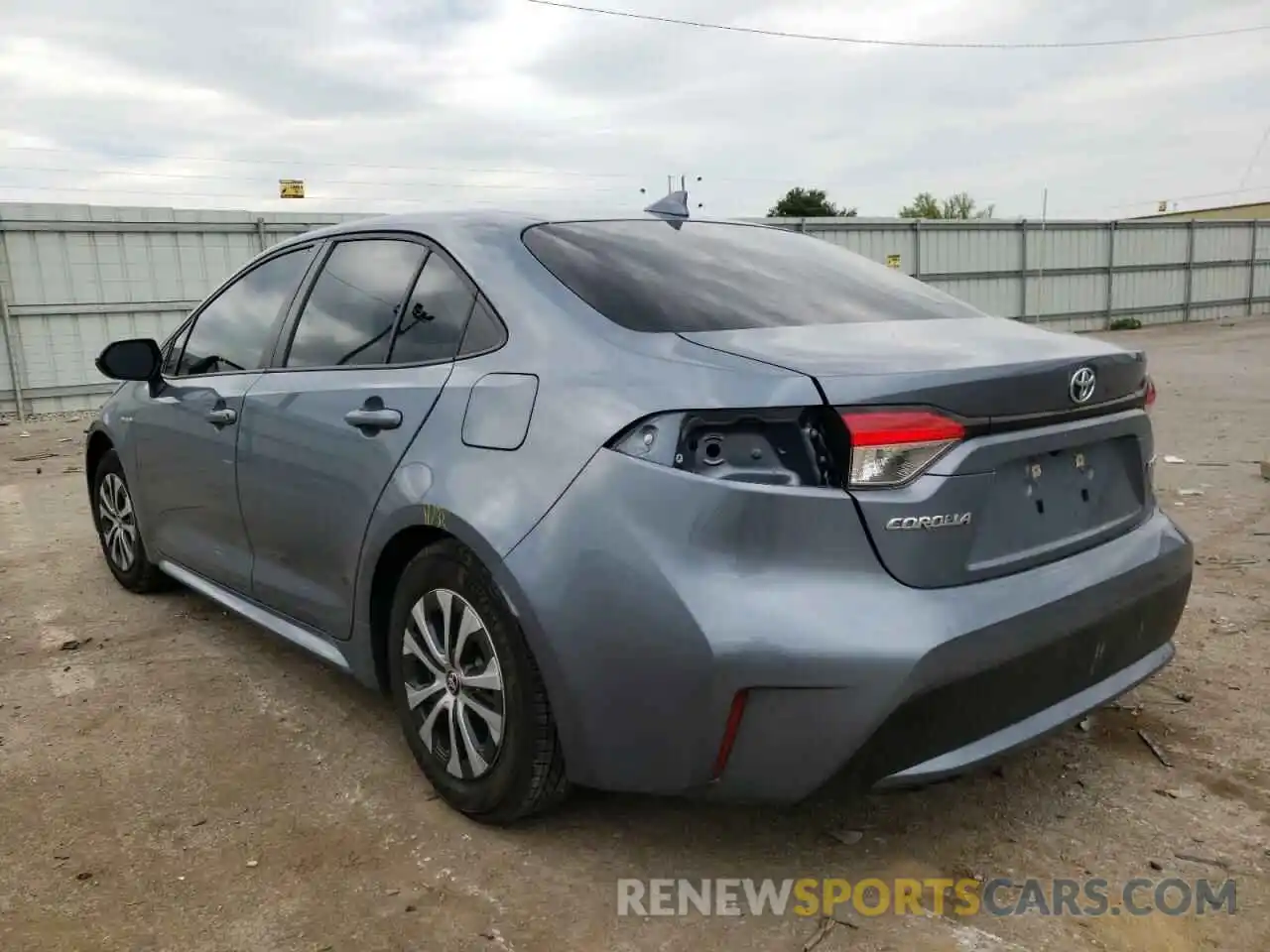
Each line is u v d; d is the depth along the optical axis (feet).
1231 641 12.62
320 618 10.19
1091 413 7.94
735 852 8.18
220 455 11.50
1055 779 9.30
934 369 6.89
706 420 6.86
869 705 6.51
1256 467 24.12
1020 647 7.06
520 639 7.68
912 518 6.71
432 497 8.22
